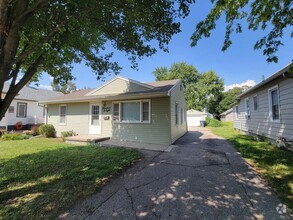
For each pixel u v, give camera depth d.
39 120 18.86
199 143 9.62
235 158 6.12
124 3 3.41
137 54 5.02
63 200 3.26
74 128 12.37
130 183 4.01
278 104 7.81
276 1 3.71
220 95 42.72
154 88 10.24
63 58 4.47
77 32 4.13
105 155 6.55
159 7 3.62
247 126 13.10
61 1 3.16
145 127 9.77
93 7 3.35
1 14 2.45
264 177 4.23
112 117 10.92
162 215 2.76
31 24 3.51
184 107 15.83
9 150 7.75
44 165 5.46
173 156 6.52
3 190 3.74
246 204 3.04
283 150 7.10
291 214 2.73
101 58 5.66
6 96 3.25
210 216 2.72
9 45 2.76
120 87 11.34
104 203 3.14
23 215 2.82
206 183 3.97
